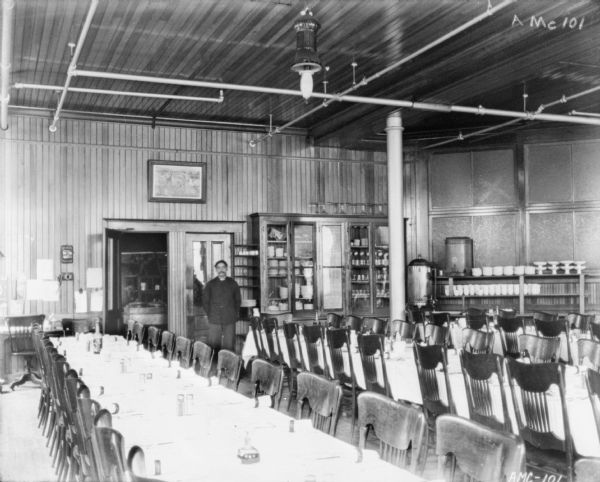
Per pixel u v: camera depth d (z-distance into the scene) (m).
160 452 2.91
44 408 6.95
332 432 3.38
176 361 5.73
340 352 6.46
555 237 12.70
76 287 11.25
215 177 12.35
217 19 7.34
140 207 11.75
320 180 13.15
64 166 11.27
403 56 8.61
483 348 6.23
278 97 10.64
